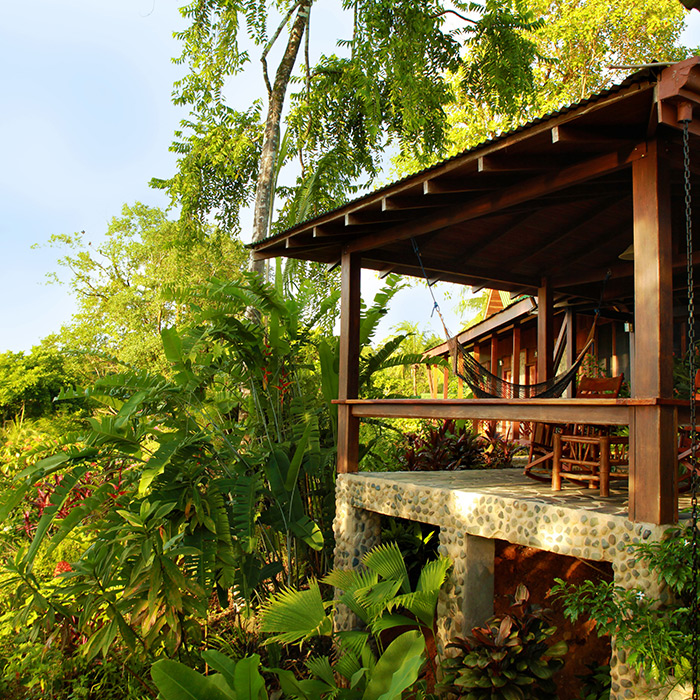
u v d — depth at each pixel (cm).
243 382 764
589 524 394
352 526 618
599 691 471
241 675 374
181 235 1320
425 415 550
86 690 536
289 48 1174
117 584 559
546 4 1789
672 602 353
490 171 446
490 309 1792
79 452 580
